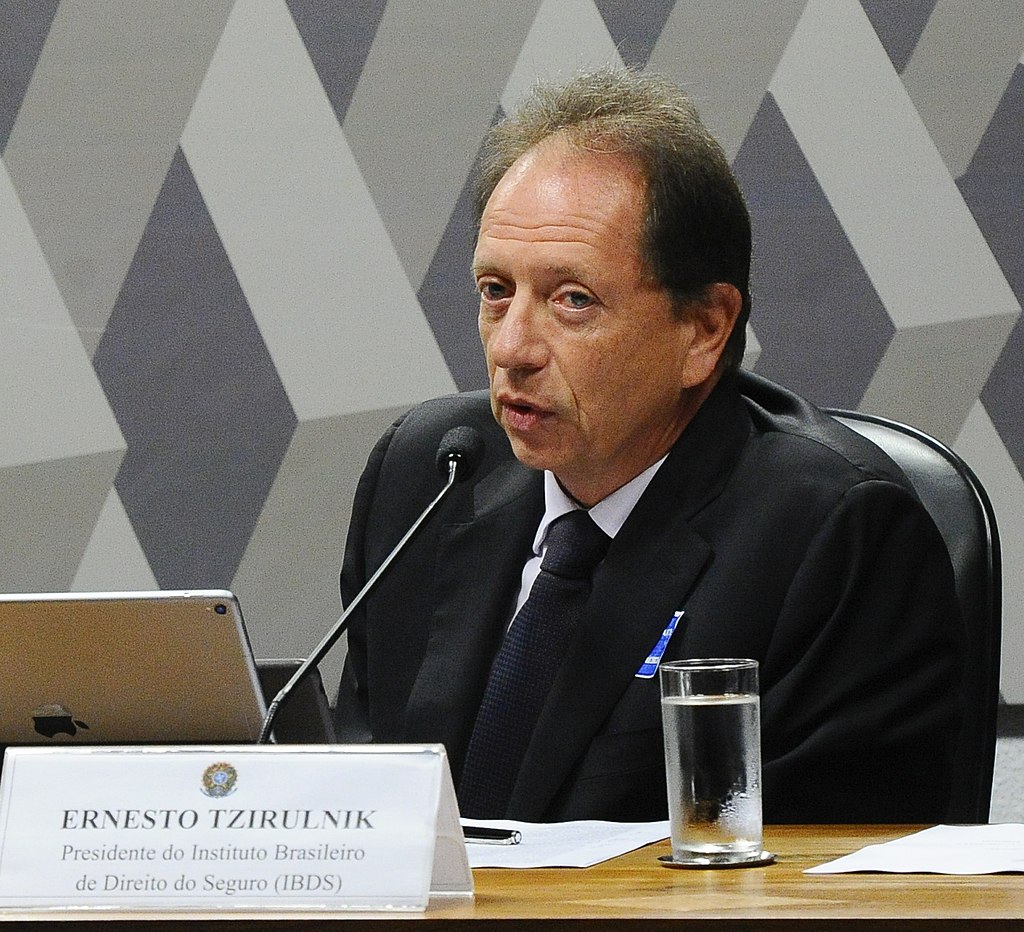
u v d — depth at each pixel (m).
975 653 5.93
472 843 4.39
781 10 8.84
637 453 5.75
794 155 8.83
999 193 8.69
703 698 3.86
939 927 2.90
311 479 9.19
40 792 3.48
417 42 9.16
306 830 3.34
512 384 5.57
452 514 6.38
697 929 2.98
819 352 8.80
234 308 9.24
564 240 5.47
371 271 9.19
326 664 9.11
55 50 9.36
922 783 5.44
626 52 8.96
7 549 9.32
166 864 3.37
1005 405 8.67
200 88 9.29
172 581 9.25
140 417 9.28
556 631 5.70
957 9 8.71
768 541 5.61
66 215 9.34
